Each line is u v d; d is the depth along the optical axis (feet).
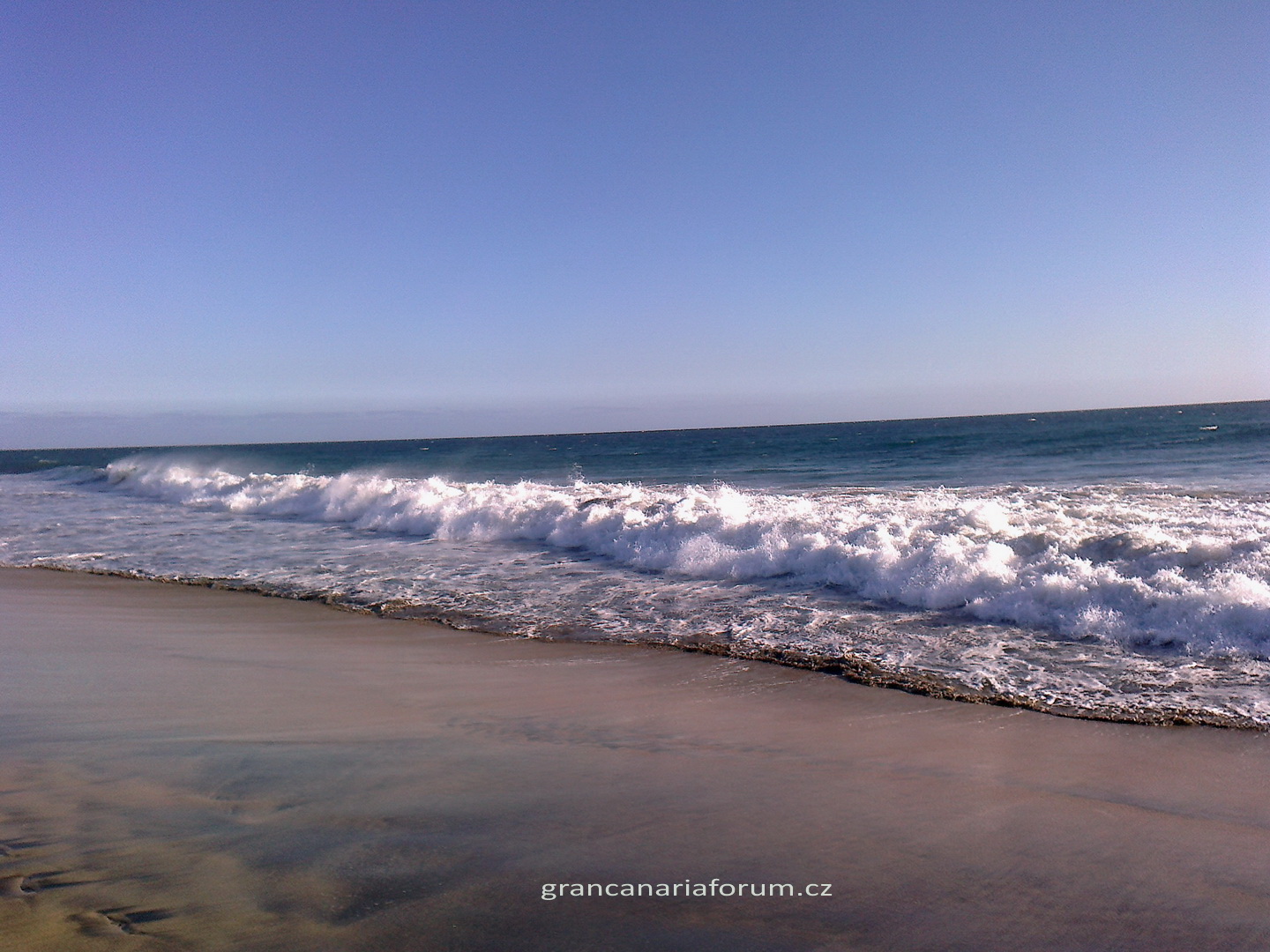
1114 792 12.21
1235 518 33.27
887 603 26.43
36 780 11.82
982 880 9.18
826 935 7.90
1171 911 8.53
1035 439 130.93
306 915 7.87
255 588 33.09
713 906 8.40
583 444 271.69
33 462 172.45
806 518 35.06
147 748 13.65
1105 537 27.02
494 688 18.95
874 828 10.68
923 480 71.46
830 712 16.81
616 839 10.09
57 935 7.25
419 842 9.82
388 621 26.89
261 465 146.92
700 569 33.06
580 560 37.22
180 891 8.25
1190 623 20.98
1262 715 15.81
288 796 11.35
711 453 149.48
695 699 17.92
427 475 113.39
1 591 33.01
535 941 7.55
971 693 17.81
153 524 56.70
